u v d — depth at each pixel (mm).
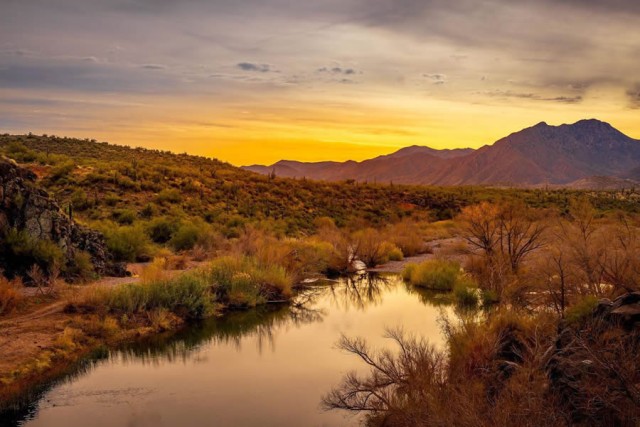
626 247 14945
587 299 10734
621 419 7176
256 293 22234
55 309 17547
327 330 17594
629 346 7867
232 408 11227
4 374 12758
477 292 21156
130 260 29266
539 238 21906
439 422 7906
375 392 10641
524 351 10500
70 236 22672
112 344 16000
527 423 7281
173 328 17984
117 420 10656
